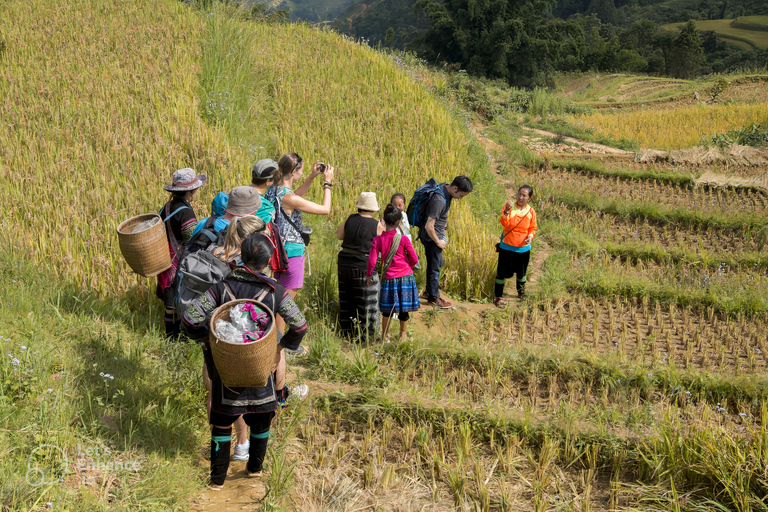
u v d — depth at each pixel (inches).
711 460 167.5
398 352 249.0
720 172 566.6
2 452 130.0
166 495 139.1
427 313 308.5
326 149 440.5
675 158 606.9
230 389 139.2
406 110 568.7
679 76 3666.3
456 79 863.1
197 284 148.4
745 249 418.6
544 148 678.5
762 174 564.4
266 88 540.4
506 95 964.0
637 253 409.1
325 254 323.3
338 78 608.7
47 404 149.3
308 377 217.0
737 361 267.1
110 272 244.2
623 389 230.4
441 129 540.7
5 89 410.0
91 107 397.4
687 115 936.3
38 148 331.9
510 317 318.0
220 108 438.9
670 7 7037.4
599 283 353.1
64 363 172.4
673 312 328.8
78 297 221.8
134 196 292.7
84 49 512.7
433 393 216.4
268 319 135.9
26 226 261.6
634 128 832.3
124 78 460.4
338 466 169.3
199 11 674.8
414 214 305.6
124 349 197.3
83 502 125.9
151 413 167.9
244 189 172.9
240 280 141.4
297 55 647.8
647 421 198.7
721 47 5211.6
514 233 326.0
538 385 240.1
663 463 173.2
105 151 342.6
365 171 412.5
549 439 183.6
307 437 181.2
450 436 186.9
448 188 300.4
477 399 222.7
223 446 147.1
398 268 252.1
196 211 301.4
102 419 155.3
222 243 173.9
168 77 473.4
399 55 887.1
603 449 181.9
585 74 2127.2
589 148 685.9
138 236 187.2
